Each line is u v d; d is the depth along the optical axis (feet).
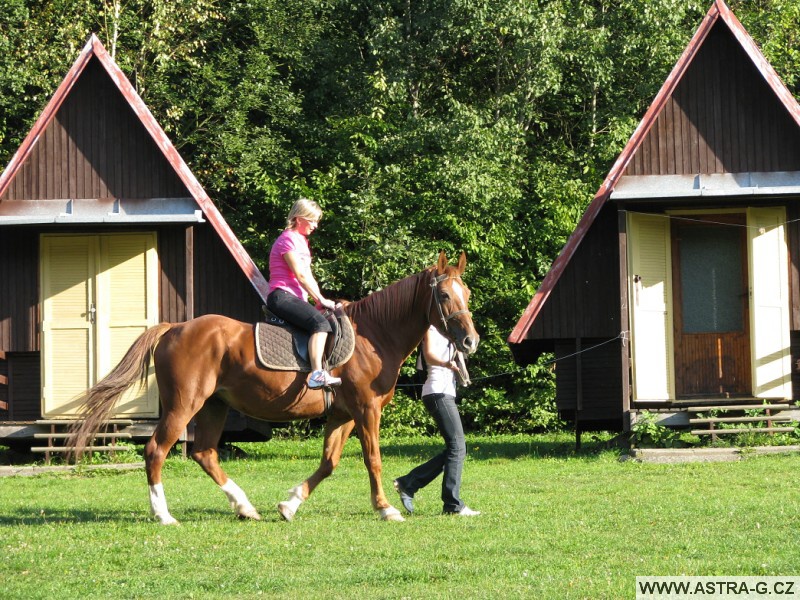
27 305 62.23
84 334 61.31
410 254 84.94
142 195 62.28
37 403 62.54
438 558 28.45
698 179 58.34
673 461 51.85
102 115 62.49
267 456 64.23
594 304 61.46
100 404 34.01
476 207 90.79
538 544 29.96
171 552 29.32
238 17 100.17
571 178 96.22
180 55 95.61
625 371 56.90
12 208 61.67
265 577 26.27
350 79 98.73
